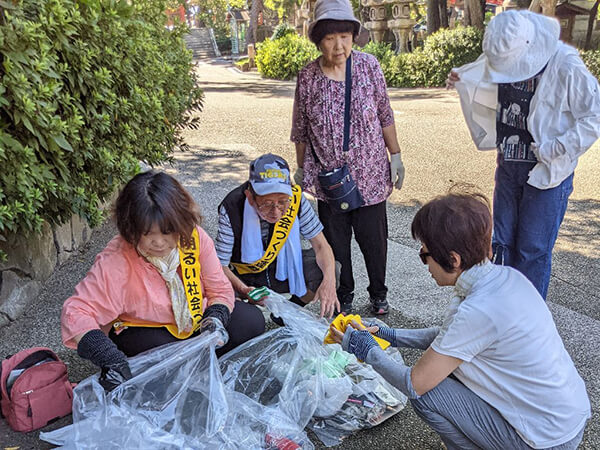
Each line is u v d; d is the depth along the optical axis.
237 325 2.46
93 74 3.12
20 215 2.65
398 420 2.36
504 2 17.84
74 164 3.11
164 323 2.30
